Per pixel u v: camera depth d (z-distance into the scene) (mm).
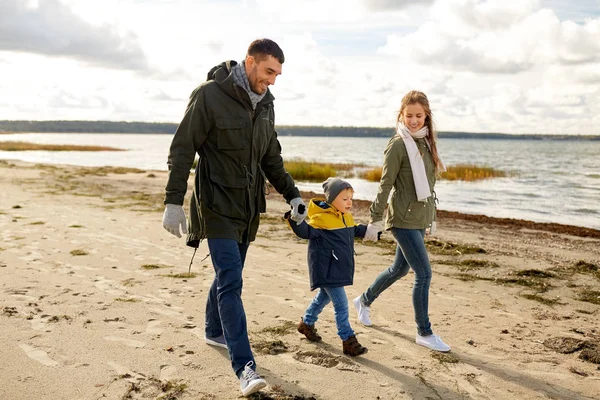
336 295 3438
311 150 72938
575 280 5836
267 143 3213
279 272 5805
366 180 22953
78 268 5574
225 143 3000
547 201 15578
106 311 4168
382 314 4414
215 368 3170
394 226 3605
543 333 4047
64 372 3037
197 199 3047
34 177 18828
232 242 3043
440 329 4086
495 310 4637
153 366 3168
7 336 3541
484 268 6383
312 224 3434
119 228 8242
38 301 4344
